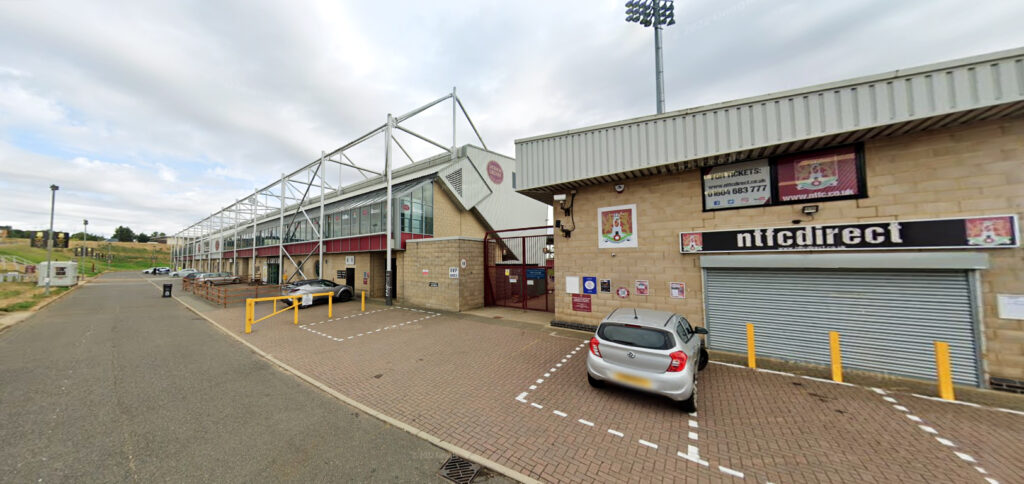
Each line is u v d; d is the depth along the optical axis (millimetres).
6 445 4336
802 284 7527
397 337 10055
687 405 5184
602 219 10242
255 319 13180
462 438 4602
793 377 6676
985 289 6047
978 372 6031
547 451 4297
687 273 8891
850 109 6535
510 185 27031
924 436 4531
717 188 8555
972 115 5926
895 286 6699
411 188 19234
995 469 3842
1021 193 5883
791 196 7695
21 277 36469
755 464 3998
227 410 5418
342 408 5523
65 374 7043
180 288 30219
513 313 14023
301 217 26844
